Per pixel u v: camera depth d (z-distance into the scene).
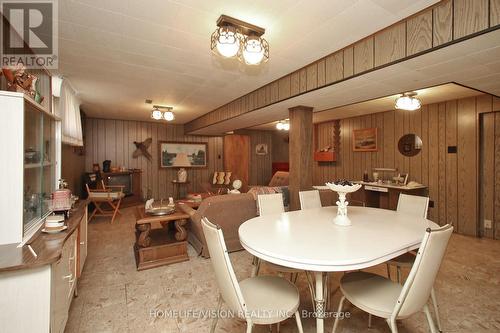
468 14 1.71
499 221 3.90
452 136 4.31
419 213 2.42
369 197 5.18
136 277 2.64
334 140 6.37
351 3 1.81
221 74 3.27
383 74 2.42
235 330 1.82
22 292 1.26
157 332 1.80
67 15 1.96
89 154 6.51
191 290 2.38
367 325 1.85
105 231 4.32
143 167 7.25
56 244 1.49
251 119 5.04
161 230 3.62
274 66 3.02
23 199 1.53
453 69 2.32
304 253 1.38
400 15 1.97
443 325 1.85
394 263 1.96
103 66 2.98
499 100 3.79
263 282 1.65
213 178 7.77
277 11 1.91
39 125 2.06
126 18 2.01
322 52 2.64
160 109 5.40
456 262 3.01
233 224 3.21
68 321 1.91
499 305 2.12
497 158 3.91
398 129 5.10
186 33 2.25
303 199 2.87
